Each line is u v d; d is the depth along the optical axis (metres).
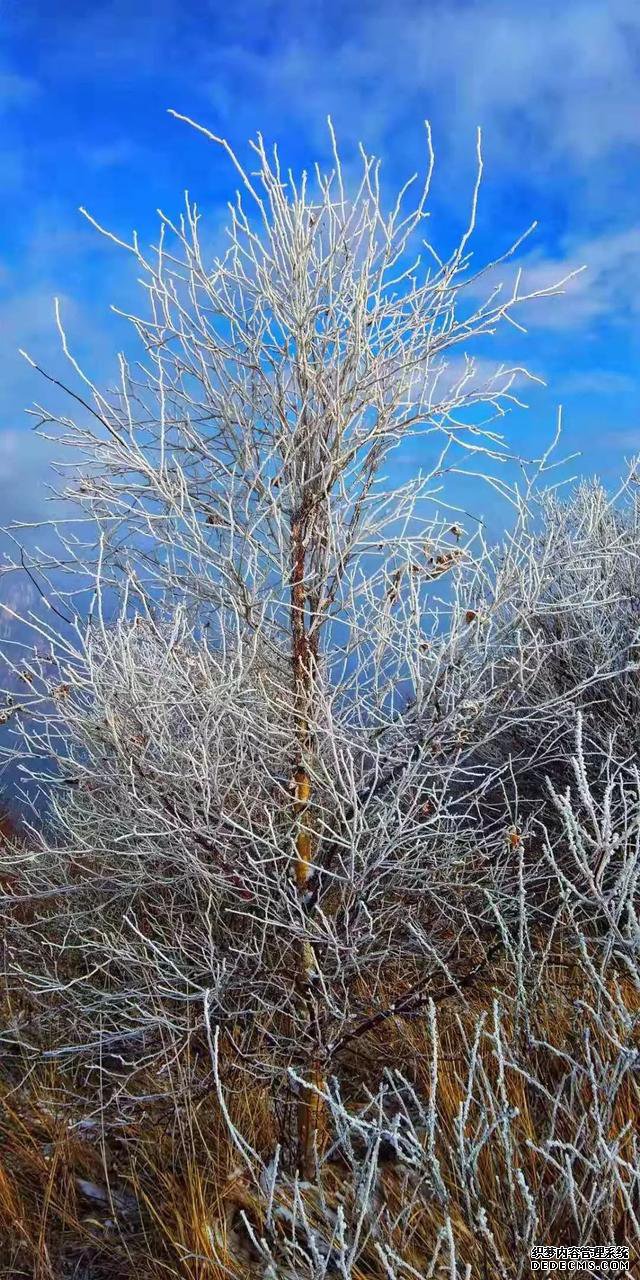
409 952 2.78
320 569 2.55
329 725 2.21
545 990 2.61
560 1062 2.36
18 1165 2.56
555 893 3.31
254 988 2.69
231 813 2.47
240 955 2.65
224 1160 2.43
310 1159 2.37
